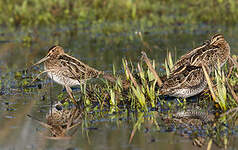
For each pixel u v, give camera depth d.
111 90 11.58
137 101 11.55
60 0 25.42
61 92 13.45
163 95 12.16
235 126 9.71
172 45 18.77
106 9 25.19
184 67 11.70
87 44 20.03
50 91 13.59
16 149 8.80
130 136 9.30
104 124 10.21
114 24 23.44
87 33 22.33
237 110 10.50
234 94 10.73
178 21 23.88
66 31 22.81
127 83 12.85
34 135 9.65
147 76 13.31
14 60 17.91
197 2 25.89
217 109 11.02
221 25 22.78
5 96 13.05
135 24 23.50
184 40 19.72
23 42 20.70
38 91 13.61
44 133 9.77
